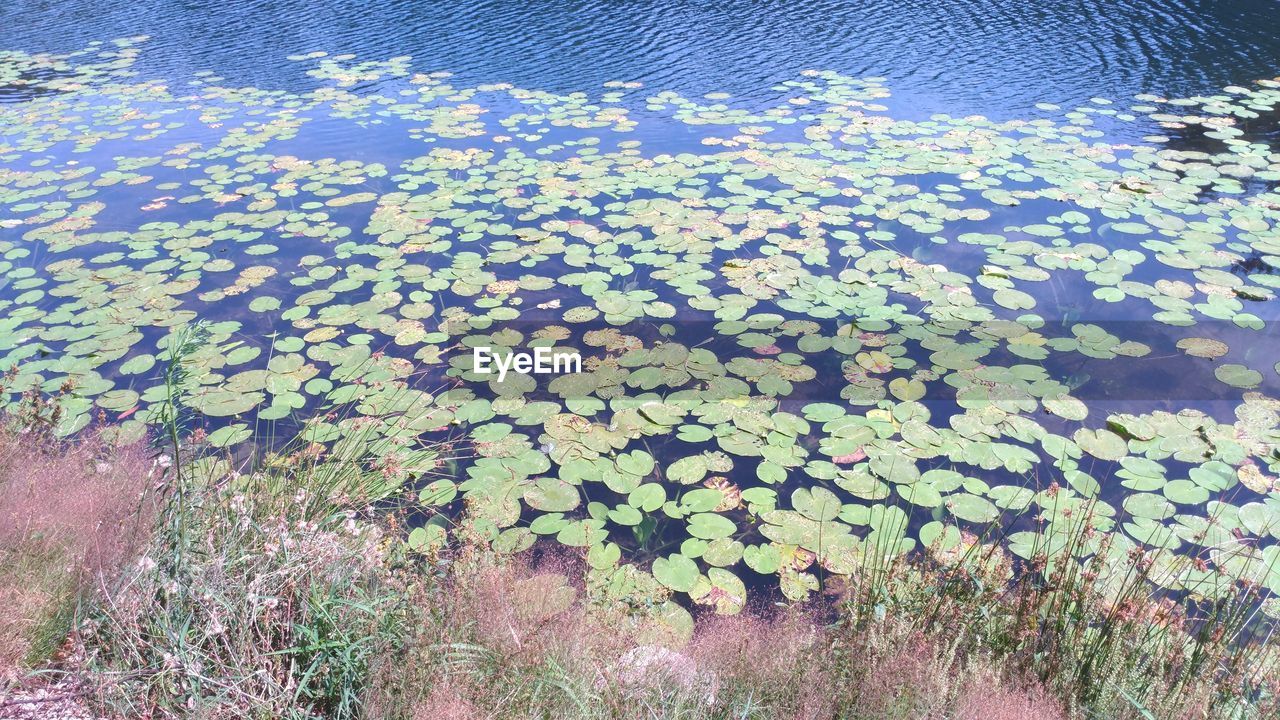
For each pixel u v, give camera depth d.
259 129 7.78
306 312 4.64
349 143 7.43
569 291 4.91
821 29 10.77
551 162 6.88
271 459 3.17
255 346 4.35
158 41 10.88
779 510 3.26
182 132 7.74
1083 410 3.73
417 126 7.83
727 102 8.33
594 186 6.36
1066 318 4.56
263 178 6.64
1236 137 7.05
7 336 4.41
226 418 3.77
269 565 2.23
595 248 5.38
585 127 7.72
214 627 1.96
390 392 3.95
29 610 1.91
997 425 3.68
